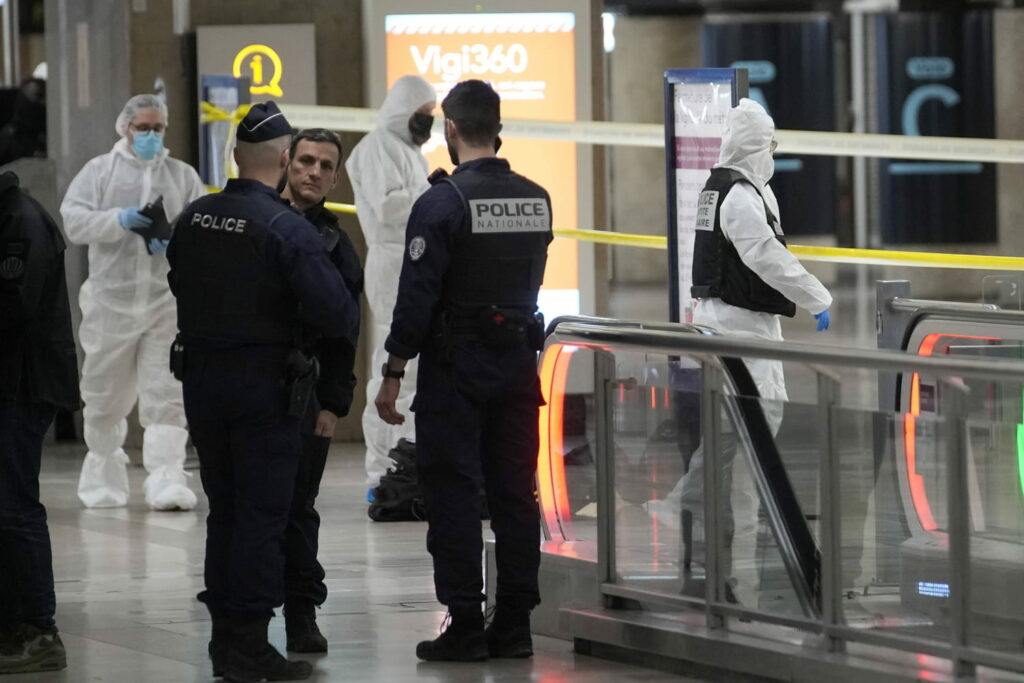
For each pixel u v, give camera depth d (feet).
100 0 103.86
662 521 49.85
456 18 102.06
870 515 43.06
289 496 47.21
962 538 40.68
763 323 63.46
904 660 42.68
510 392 49.78
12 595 49.34
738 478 46.73
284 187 51.29
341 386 49.62
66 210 82.38
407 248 48.80
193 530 78.38
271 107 47.65
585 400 53.52
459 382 49.14
